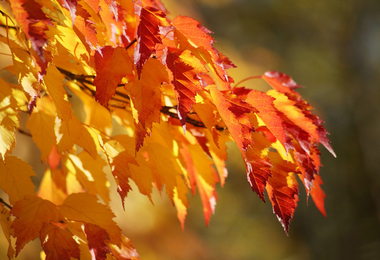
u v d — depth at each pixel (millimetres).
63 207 1023
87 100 1125
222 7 5004
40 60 965
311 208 5730
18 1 946
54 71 1001
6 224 1018
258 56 5121
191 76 984
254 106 1021
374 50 6406
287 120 1060
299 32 6148
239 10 5332
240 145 989
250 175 994
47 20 947
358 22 6426
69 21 1007
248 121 996
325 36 6320
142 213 2912
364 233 5547
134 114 987
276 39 5863
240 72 4145
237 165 4211
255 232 5305
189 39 1000
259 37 5523
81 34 976
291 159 1049
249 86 4184
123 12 1031
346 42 6414
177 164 1096
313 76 6199
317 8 6090
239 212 5277
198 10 4375
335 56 6305
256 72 4504
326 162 5906
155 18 988
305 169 1045
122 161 1023
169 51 992
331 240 5555
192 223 4844
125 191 1014
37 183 2225
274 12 5781
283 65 5602
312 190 1084
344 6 6270
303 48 6152
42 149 1094
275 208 1016
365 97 6219
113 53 994
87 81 1090
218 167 1099
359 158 5938
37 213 1003
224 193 5176
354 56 6383
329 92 6289
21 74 977
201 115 1012
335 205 5758
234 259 4996
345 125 6137
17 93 1090
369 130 6082
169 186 1078
